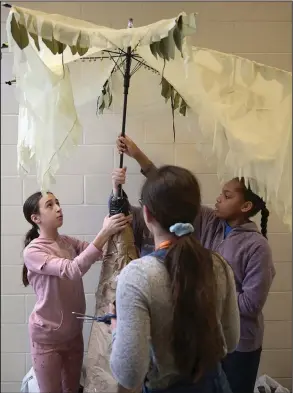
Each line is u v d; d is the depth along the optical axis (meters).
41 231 1.78
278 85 1.52
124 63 1.77
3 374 2.15
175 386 1.14
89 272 2.12
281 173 1.47
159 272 1.07
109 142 2.05
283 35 2.02
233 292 1.20
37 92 1.27
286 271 2.13
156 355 1.10
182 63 1.49
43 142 1.32
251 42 2.03
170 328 1.07
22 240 2.09
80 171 2.07
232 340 1.22
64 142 1.33
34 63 1.25
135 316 1.04
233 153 1.46
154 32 1.28
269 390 1.97
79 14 2.01
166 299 1.06
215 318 1.09
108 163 2.07
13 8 1.20
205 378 1.16
